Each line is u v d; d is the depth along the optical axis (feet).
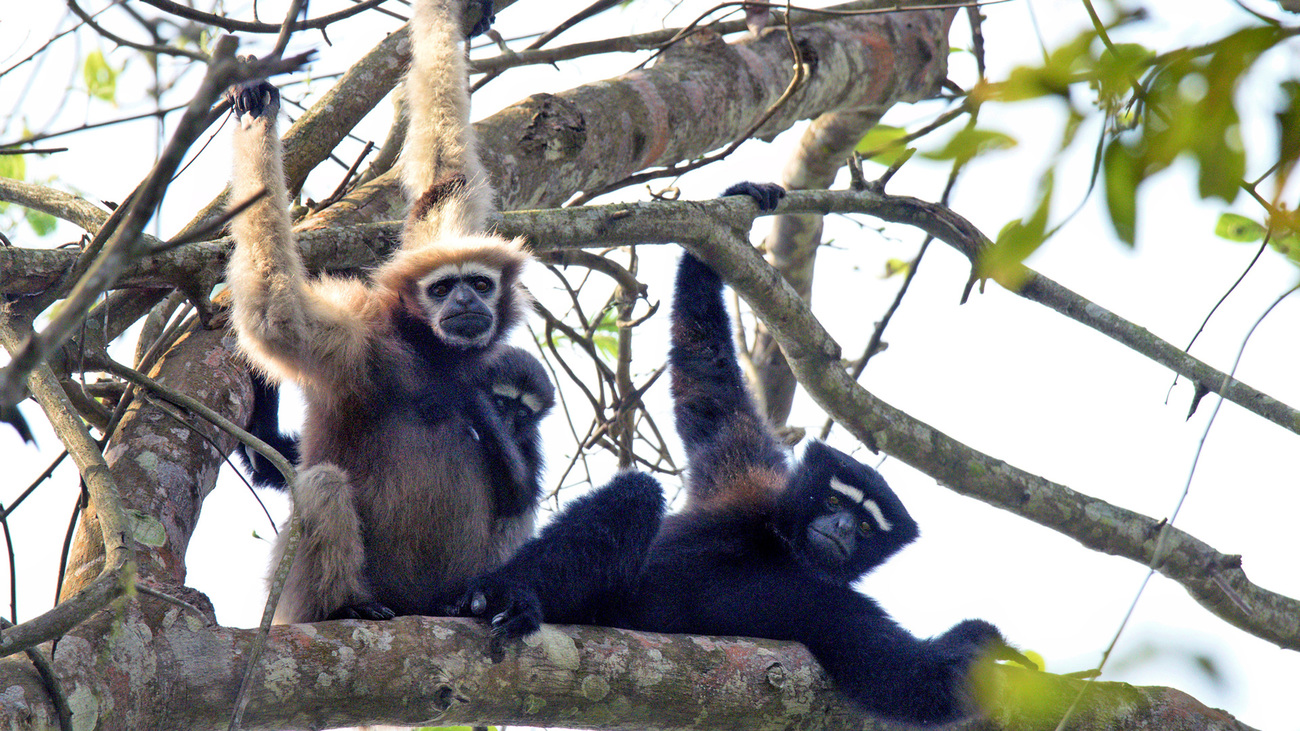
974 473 47.29
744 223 45.01
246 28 36.60
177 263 34.37
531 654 29.45
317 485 33.91
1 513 27.09
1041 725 33.47
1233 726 33.53
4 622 22.30
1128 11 13.80
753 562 42.09
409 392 39.04
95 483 23.94
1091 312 44.14
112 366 29.63
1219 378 42.68
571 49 51.52
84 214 35.14
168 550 30.04
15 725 21.54
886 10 41.11
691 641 32.32
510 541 41.93
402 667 27.73
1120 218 13.53
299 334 34.96
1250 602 46.44
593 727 30.63
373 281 42.16
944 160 14.08
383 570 37.27
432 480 38.29
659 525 37.14
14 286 31.94
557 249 43.93
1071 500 47.83
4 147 29.71
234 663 25.94
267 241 34.73
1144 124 13.56
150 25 22.27
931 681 34.45
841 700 34.71
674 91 53.98
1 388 13.85
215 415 28.35
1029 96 13.84
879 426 46.98
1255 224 20.68
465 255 41.70
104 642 24.25
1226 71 13.14
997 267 13.80
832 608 38.88
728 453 46.47
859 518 43.96
